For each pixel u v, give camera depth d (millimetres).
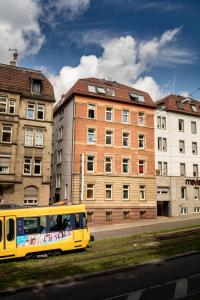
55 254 20219
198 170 51500
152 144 46375
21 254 18828
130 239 24078
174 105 51062
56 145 48750
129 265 15312
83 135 41719
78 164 40812
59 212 20844
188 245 20328
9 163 36875
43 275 13961
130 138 44844
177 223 36875
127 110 45469
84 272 14188
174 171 49031
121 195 42875
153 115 47281
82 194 37688
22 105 39000
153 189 45312
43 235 19781
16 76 39500
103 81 46625
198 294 11430
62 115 47062
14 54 43312
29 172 38438
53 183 48500
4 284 12750
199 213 50094
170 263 16266
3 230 18609
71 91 43875
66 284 13016
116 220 41938
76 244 20906
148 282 13031
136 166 44594
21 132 38469
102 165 42219
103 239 25375
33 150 38750
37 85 40250
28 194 37844
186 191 49438
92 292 11914
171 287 12305
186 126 51594
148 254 17906
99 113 43188
